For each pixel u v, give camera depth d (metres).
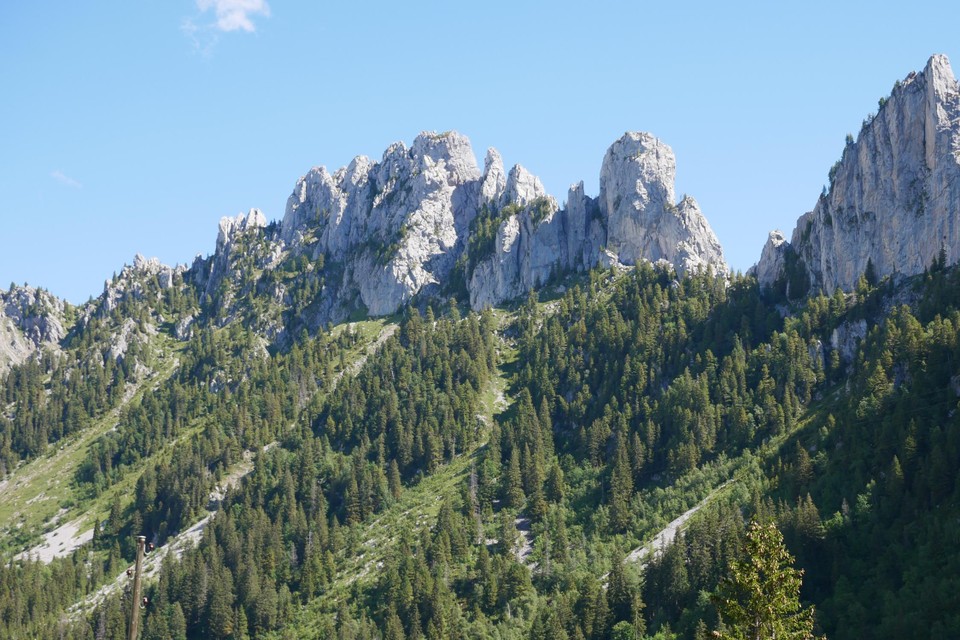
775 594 136.75
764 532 140.88
